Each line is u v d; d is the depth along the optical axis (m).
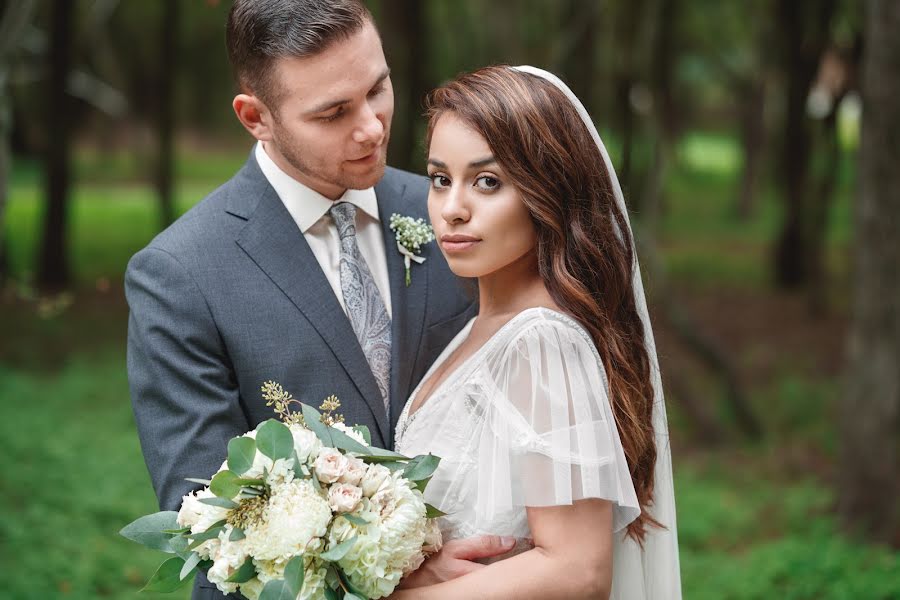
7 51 3.97
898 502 5.32
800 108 12.57
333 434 1.79
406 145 8.12
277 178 2.27
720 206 23.06
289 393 2.15
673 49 12.45
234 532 1.67
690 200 24.12
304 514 1.63
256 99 2.15
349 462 1.74
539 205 1.87
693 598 4.67
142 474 6.04
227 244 2.18
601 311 1.92
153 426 2.10
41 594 4.29
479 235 1.90
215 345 2.13
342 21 2.02
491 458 1.83
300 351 2.16
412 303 2.37
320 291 2.21
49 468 5.95
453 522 1.91
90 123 25.61
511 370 1.83
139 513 5.40
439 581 1.82
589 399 1.81
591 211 1.94
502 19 10.80
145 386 2.12
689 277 14.59
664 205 18.23
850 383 5.43
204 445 2.05
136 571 4.70
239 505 1.71
